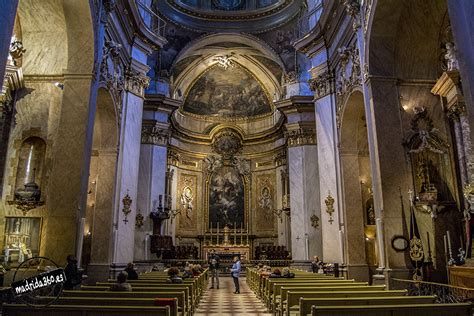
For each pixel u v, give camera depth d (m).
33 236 8.72
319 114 15.52
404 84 10.30
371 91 10.15
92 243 12.67
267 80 25.98
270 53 22.77
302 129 20.61
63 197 8.91
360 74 11.80
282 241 23.61
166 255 20.89
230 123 27.38
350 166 14.07
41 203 8.93
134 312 3.97
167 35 21.80
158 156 20.42
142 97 15.28
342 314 4.09
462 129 9.23
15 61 9.02
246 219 25.80
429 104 10.15
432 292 7.81
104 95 12.17
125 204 13.80
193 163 26.41
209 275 20.03
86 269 12.37
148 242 18.61
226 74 26.47
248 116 27.59
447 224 9.19
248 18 22.56
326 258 14.29
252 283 14.05
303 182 19.89
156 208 19.59
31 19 9.66
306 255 18.56
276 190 25.06
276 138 25.47
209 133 26.97
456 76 9.09
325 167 14.91
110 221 12.85
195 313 8.56
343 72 13.57
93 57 9.77
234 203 26.25
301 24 21.16
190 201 25.50
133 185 14.30
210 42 23.09
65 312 3.98
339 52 13.22
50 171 9.14
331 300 4.75
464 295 6.97
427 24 10.09
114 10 12.13
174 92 24.27
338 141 14.44
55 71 9.73
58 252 8.56
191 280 8.98
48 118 9.45
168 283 7.91
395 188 9.50
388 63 10.34
